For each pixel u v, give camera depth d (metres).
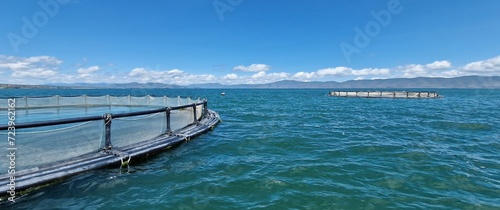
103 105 27.30
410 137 14.24
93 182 6.73
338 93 84.94
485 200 6.13
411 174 7.84
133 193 6.30
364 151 10.77
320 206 5.72
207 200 5.98
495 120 22.56
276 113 28.91
